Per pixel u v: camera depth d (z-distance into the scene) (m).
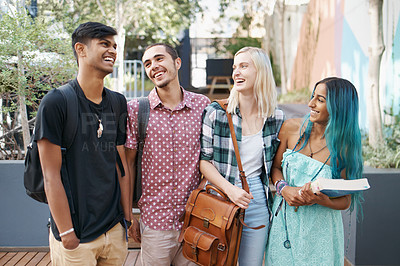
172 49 1.86
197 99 1.93
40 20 3.83
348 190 1.46
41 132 1.43
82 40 1.51
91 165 1.57
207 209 1.76
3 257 3.11
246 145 1.83
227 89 7.85
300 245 1.70
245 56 1.79
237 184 1.83
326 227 1.69
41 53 3.74
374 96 3.92
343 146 1.65
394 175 2.81
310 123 1.74
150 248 1.90
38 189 1.48
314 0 6.32
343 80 1.68
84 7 5.71
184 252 1.81
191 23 7.55
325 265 1.68
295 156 1.74
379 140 3.76
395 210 2.84
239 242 1.73
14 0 3.85
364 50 4.28
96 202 1.58
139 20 6.98
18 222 3.20
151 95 1.90
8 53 3.47
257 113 1.85
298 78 7.14
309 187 1.56
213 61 7.75
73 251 1.53
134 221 1.98
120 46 5.98
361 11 4.36
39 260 3.06
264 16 7.74
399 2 3.63
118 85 5.83
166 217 1.87
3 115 3.95
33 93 3.66
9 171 3.16
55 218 1.49
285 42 7.70
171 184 1.87
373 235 2.84
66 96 1.50
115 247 1.68
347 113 1.64
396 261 2.86
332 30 5.48
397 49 3.65
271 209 1.89
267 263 1.83
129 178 1.84
